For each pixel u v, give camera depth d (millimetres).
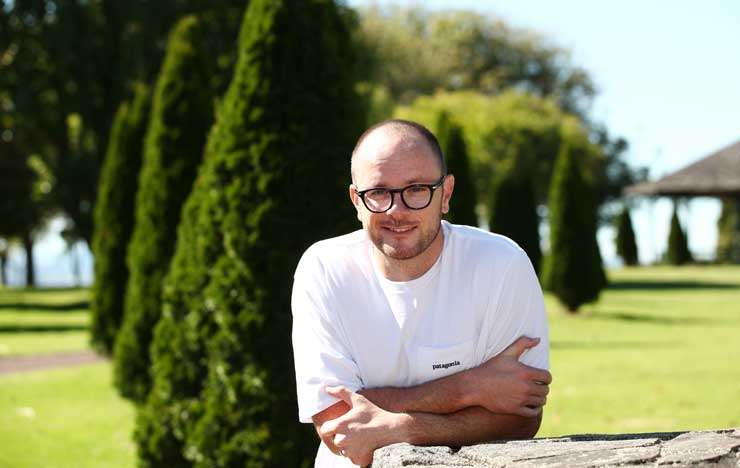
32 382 11672
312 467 5148
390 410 2602
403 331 2646
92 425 8906
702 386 9641
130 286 9672
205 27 26250
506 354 2646
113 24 27375
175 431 5633
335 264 2713
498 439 2621
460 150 17875
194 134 9680
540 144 37719
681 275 34406
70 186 29031
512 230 22266
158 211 9508
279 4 5539
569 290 19594
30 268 43719
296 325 2748
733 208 44562
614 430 7453
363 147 2535
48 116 28641
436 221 2539
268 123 5430
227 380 5262
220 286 5371
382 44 48281
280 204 5332
